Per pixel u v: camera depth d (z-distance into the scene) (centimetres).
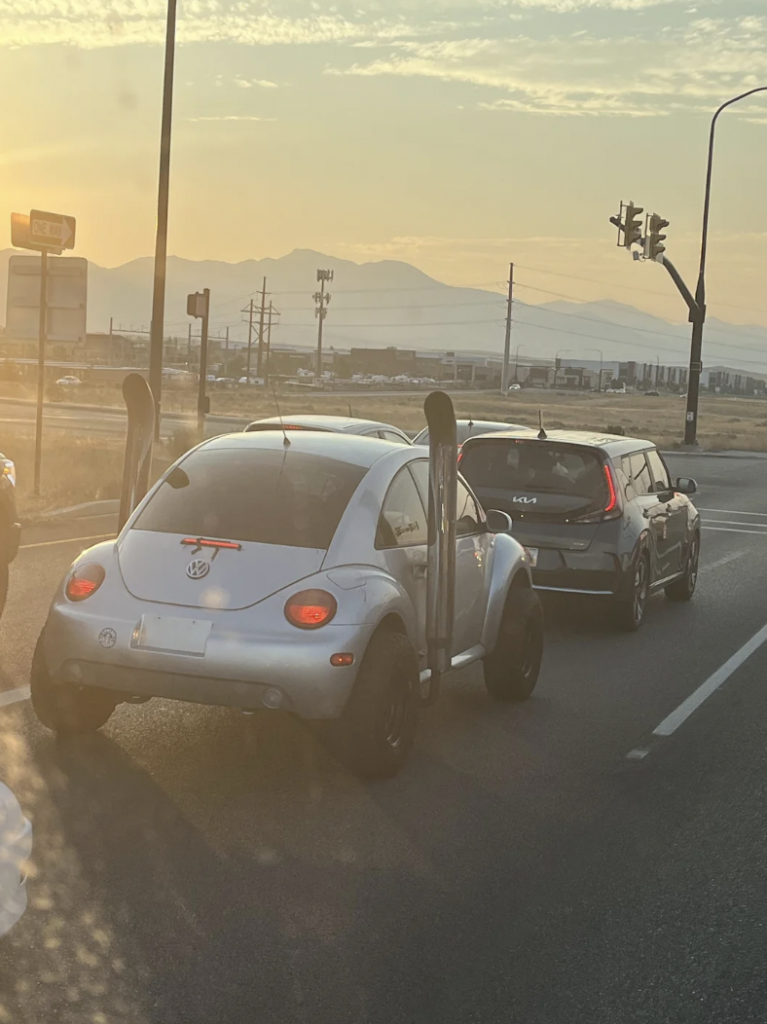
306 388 14038
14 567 1358
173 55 2719
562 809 643
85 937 450
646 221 4016
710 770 731
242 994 412
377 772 665
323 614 632
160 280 2820
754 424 9869
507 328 13600
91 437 3791
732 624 1270
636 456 1294
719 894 530
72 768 655
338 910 490
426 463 789
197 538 666
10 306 2067
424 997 418
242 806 614
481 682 954
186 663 628
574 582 1186
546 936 476
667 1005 421
